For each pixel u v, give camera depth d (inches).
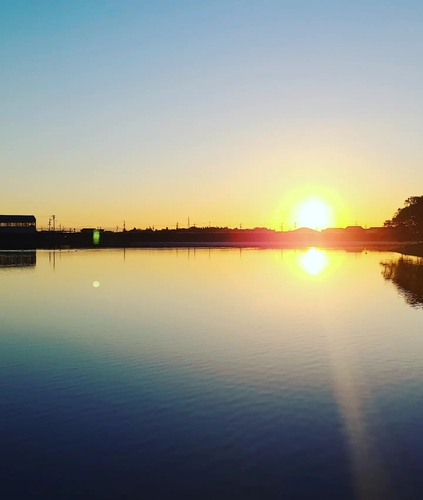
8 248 4977.9
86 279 1975.9
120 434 522.3
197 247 5364.2
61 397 629.3
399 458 469.4
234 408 586.6
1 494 417.7
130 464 462.0
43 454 482.6
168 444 498.9
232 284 1780.3
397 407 590.9
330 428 533.0
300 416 564.7
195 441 504.7
